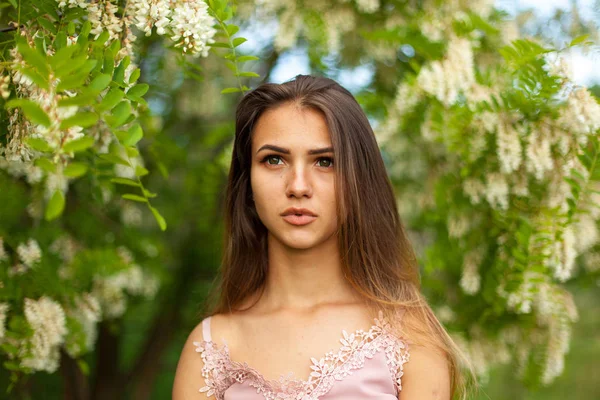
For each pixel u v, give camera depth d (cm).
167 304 482
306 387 152
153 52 304
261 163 160
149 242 370
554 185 247
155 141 298
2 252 225
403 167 346
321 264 166
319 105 157
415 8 313
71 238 297
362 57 355
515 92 239
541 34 334
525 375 303
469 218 276
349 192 161
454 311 304
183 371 171
